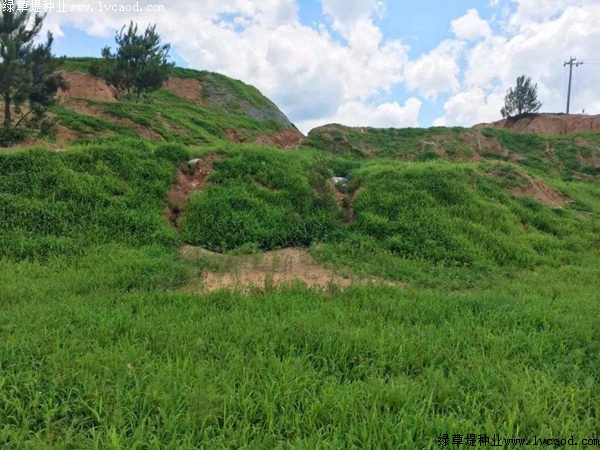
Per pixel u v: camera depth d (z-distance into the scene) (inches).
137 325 166.4
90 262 270.8
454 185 430.9
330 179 448.5
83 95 896.9
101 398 112.0
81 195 337.1
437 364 148.2
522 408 119.3
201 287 237.8
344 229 370.6
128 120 722.8
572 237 403.2
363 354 150.7
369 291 237.8
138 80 888.9
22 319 166.6
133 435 101.0
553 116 1382.9
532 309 205.8
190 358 138.4
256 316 187.3
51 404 112.4
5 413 109.5
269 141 1089.4
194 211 362.9
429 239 350.0
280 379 128.3
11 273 241.4
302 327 167.8
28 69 499.5
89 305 192.9
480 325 189.2
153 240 318.7
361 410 114.6
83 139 582.2
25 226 300.2
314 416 112.3
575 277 307.1
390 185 425.7
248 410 113.3
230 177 414.6
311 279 277.3
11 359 133.1
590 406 124.0
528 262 339.3
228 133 981.2
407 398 119.5
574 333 174.7
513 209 437.4
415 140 1199.6
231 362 137.2
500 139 1187.3
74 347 141.8
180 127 804.6
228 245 331.3
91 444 97.6
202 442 100.6
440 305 212.4
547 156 1112.8
